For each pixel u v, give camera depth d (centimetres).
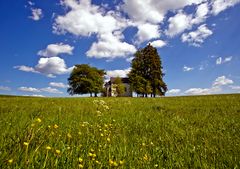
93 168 344
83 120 798
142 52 7850
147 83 7419
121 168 356
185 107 1478
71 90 10088
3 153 334
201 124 854
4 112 993
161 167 387
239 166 391
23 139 400
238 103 1609
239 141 562
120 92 9281
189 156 448
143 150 477
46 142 420
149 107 1474
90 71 9988
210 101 1970
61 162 345
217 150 488
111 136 580
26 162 315
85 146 438
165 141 581
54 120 734
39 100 2047
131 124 837
